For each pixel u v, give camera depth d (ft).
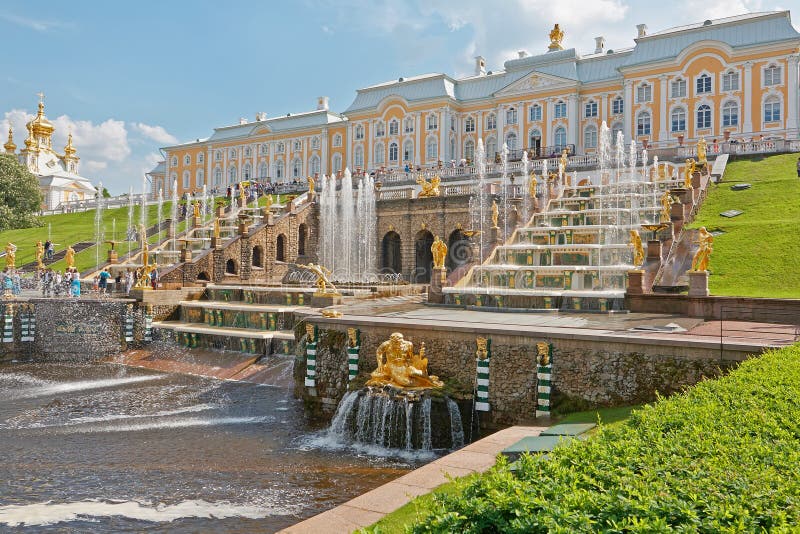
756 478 19.04
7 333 110.93
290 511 42.78
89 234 219.20
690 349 52.42
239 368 91.66
